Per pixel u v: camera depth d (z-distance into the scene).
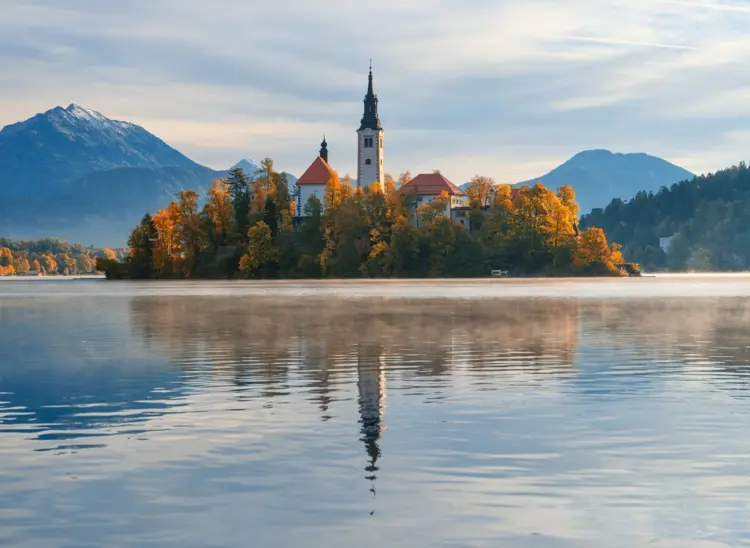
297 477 18.45
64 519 15.97
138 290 147.75
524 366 36.31
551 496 17.05
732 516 15.86
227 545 14.69
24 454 20.59
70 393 29.48
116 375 34.09
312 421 24.28
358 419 24.55
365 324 61.59
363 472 18.81
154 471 19.00
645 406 26.47
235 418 24.78
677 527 15.34
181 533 15.24
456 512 16.16
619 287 145.88
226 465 19.44
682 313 73.75
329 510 16.31
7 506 16.70
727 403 26.97
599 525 15.44
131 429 23.36
